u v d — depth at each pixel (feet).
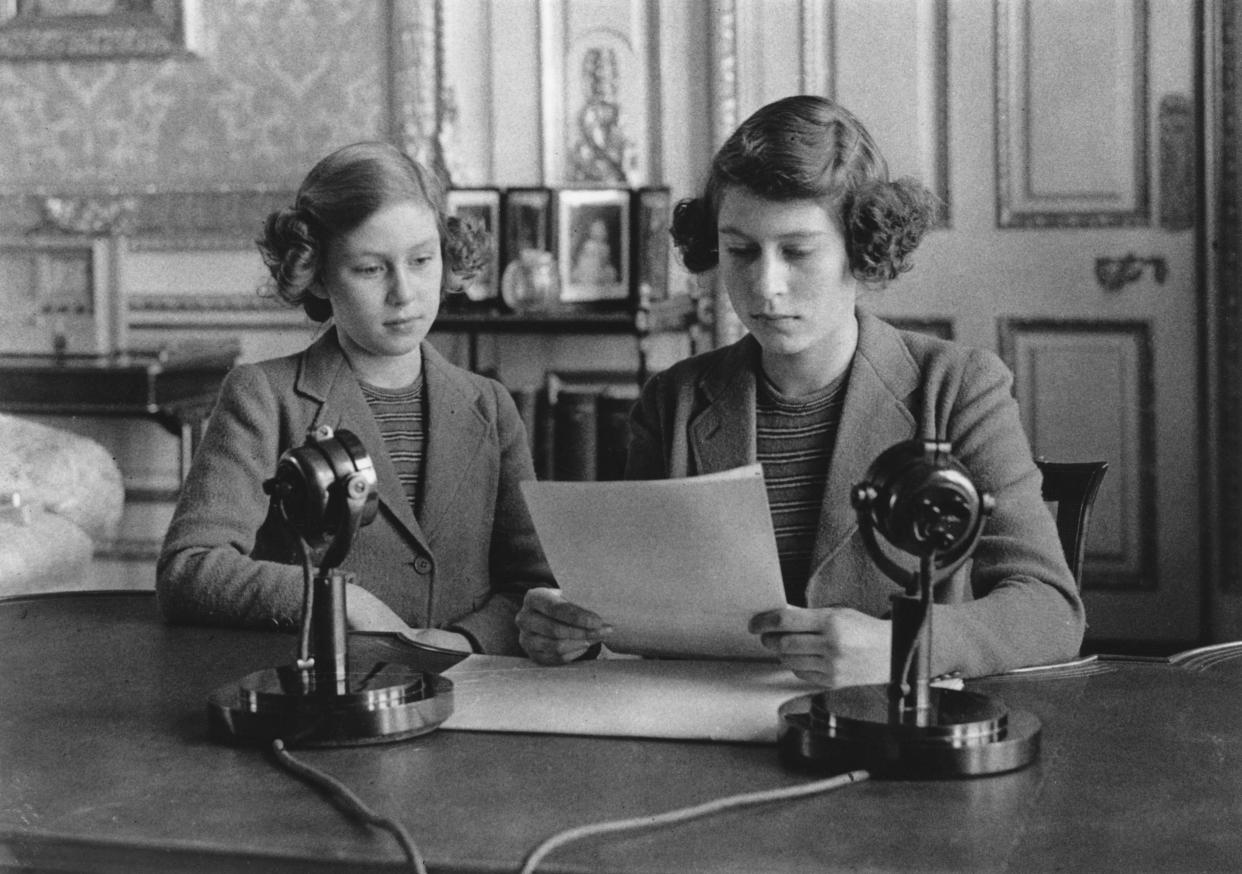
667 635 4.41
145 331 14.60
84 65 14.56
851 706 3.61
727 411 5.56
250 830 3.13
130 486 14.56
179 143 14.48
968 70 13.28
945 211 13.35
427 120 14.03
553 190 13.44
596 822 3.14
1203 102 12.89
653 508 4.06
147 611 5.68
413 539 6.02
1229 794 3.31
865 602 5.26
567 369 14.11
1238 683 4.37
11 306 13.42
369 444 6.05
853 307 5.49
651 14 13.74
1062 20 13.10
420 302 5.86
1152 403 13.14
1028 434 13.35
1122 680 4.41
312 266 5.82
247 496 5.79
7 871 3.17
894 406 5.36
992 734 3.50
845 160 4.70
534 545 6.39
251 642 5.10
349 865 2.97
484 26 13.97
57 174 14.69
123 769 3.59
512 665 4.59
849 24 13.44
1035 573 4.79
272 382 6.07
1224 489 12.88
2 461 12.35
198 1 14.32
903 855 2.93
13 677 4.60
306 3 14.19
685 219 5.33
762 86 13.62
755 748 3.72
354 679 3.93
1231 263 12.75
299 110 14.26
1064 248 13.20
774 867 2.88
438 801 3.30
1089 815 3.17
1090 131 13.12
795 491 5.47
